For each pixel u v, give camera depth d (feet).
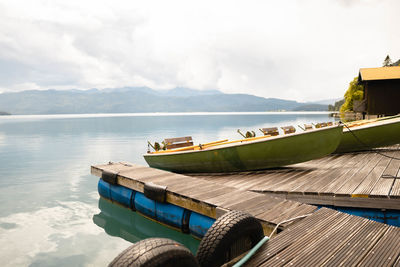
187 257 6.43
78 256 13.53
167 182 17.08
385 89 63.77
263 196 13.94
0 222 17.66
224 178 21.54
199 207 13.44
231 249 8.15
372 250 8.00
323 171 20.56
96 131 94.94
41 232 16.17
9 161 39.09
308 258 7.64
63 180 28.50
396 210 12.84
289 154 21.58
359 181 16.51
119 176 19.42
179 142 29.35
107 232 16.17
